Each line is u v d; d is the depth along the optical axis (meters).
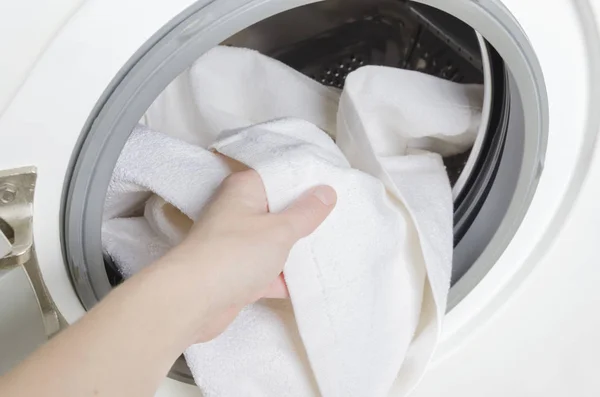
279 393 0.55
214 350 0.52
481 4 0.48
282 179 0.46
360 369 0.52
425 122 0.61
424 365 0.59
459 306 0.69
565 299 0.72
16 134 0.40
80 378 0.32
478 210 0.65
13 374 0.32
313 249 0.49
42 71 0.38
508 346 0.75
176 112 0.61
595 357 0.81
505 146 0.62
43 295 0.46
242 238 0.40
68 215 0.44
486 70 0.60
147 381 0.35
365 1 0.69
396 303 0.54
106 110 0.41
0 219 0.42
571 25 0.52
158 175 0.48
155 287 0.36
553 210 0.64
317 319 0.49
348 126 0.57
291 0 0.42
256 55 0.62
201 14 0.40
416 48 0.73
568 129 0.58
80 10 0.37
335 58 0.74
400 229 0.53
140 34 0.40
